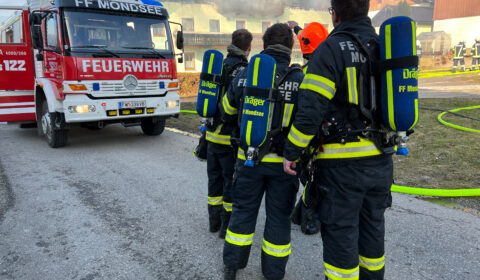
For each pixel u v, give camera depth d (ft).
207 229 10.72
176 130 27.02
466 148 17.78
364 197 6.23
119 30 19.94
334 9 6.23
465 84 52.90
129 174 16.14
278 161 7.09
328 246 6.19
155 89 21.04
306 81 5.74
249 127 6.77
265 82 6.69
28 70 23.13
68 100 18.42
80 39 18.62
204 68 8.83
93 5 19.12
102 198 13.20
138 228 10.78
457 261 8.71
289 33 7.34
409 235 9.99
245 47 9.13
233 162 9.18
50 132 21.20
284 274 8.14
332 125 5.89
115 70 19.42
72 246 9.70
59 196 13.39
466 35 107.86
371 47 5.87
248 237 7.67
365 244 6.43
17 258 9.09
